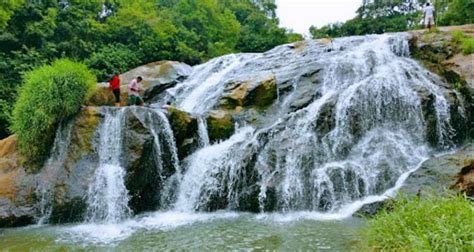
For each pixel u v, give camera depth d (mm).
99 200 11398
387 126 13648
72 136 12250
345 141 13117
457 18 23672
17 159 12398
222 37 38250
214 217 11211
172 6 41125
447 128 13391
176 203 12742
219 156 12898
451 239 5742
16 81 20812
